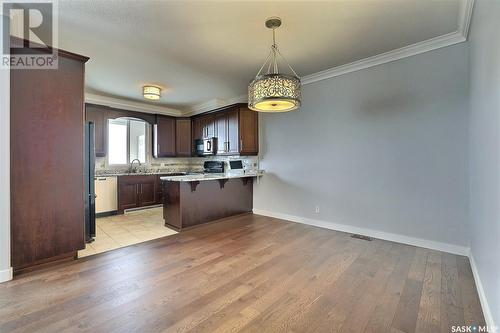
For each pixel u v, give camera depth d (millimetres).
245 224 4090
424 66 2920
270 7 2197
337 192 3734
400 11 2264
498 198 1437
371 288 2037
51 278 2188
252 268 2410
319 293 1963
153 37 2721
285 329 1548
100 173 5418
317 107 3939
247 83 4273
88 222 3182
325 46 2949
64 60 2492
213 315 1682
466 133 2648
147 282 2129
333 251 2859
